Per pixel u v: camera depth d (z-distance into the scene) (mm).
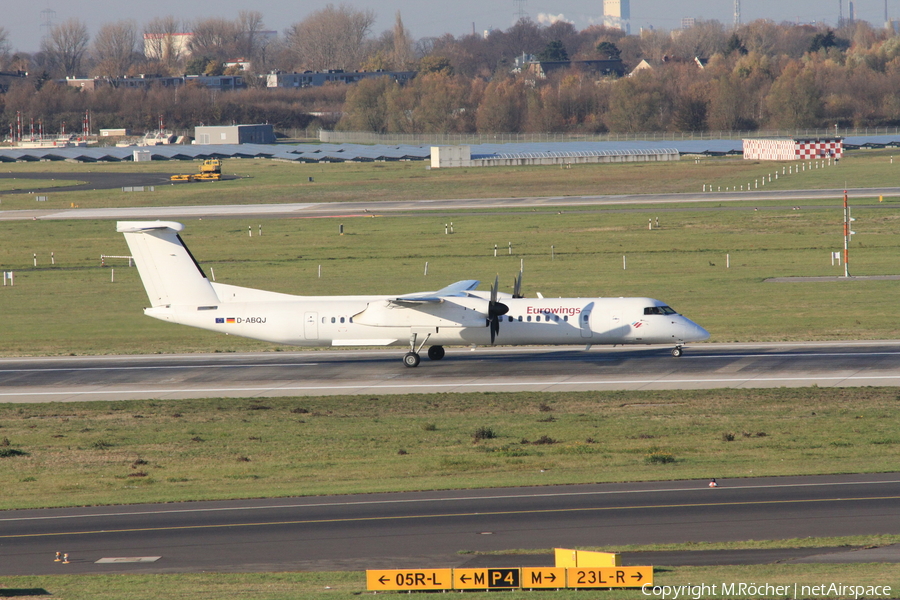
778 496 95812
